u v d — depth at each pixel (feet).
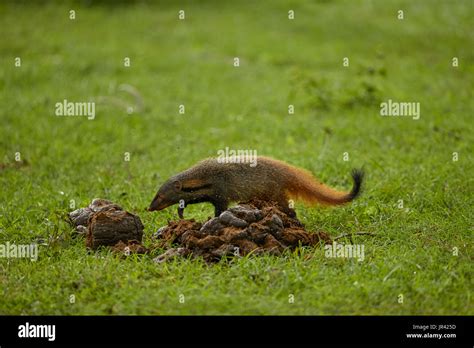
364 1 105.29
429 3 101.14
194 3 107.45
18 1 104.01
